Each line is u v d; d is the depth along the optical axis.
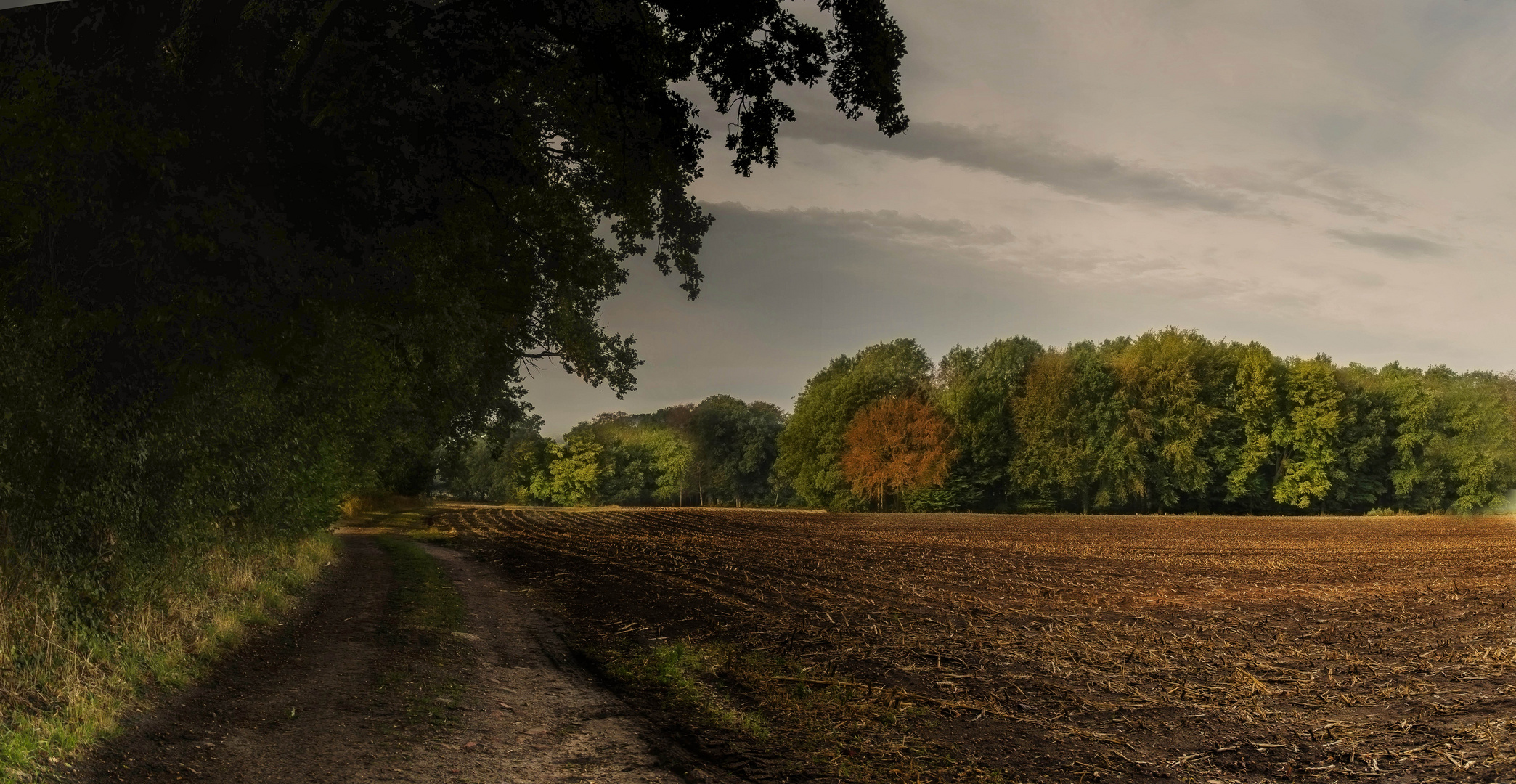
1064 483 84.69
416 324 20.12
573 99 16.03
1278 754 8.45
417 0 13.12
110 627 9.15
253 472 14.55
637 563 30.09
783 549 38.53
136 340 10.08
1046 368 86.56
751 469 126.06
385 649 11.85
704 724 9.18
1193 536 51.84
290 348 12.37
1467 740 8.91
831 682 11.30
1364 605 20.09
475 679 10.55
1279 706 10.35
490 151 15.16
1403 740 8.90
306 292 12.79
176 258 10.45
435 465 44.88
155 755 6.58
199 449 11.62
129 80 10.30
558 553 35.03
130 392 10.16
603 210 19.75
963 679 11.59
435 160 14.64
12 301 8.84
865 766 7.86
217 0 10.81
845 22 13.71
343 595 17.48
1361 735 9.12
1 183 8.52
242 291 11.38
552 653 13.04
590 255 20.45
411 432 29.64
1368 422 84.44
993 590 22.56
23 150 8.73
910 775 7.64
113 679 7.90
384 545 36.72
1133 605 19.83
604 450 122.62
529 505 124.25
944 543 43.88
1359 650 14.12
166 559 11.17
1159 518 76.56
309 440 17.92
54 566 8.95
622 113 15.01
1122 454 83.25
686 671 11.92
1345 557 36.28
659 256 22.02
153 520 10.77
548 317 26.67
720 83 14.05
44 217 9.05
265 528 17.70
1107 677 11.87
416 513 71.06
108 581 9.68
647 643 14.05
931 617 17.27
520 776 7.05
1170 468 84.00
